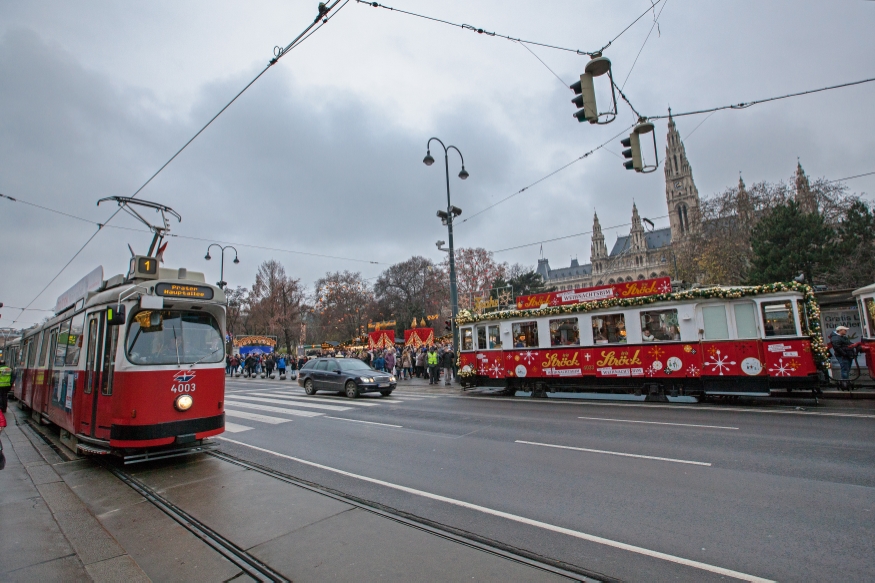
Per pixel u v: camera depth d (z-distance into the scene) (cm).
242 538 482
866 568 379
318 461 801
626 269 11150
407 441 941
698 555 412
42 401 1195
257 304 5972
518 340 1778
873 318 1412
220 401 825
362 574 396
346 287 7012
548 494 585
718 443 827
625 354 1530
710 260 3978
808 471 644
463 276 5503
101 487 690
